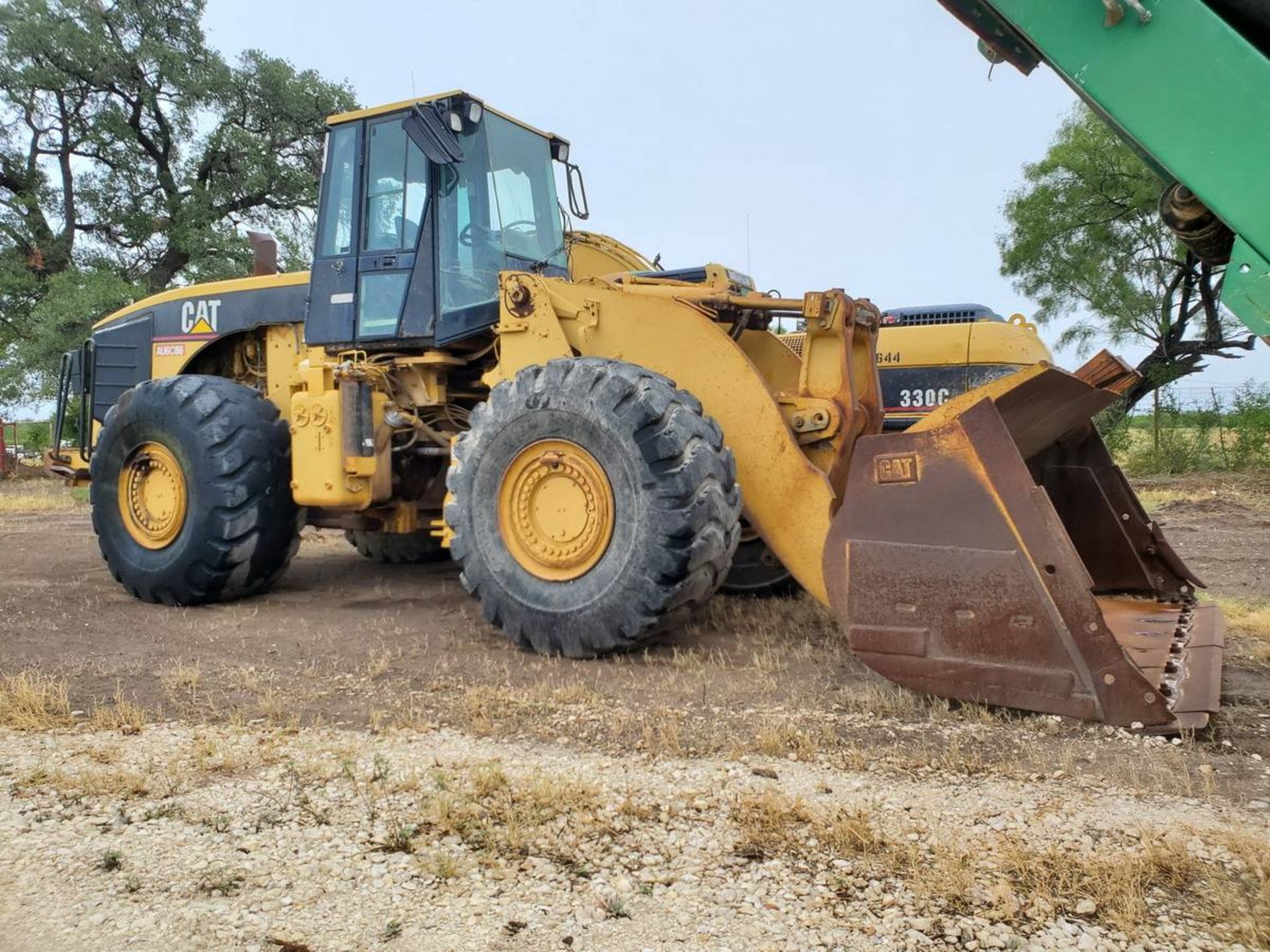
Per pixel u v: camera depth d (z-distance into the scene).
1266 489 15.71
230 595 6.43
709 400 4.94
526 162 6.39
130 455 6.54
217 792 3.04
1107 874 2.44
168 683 4.32
